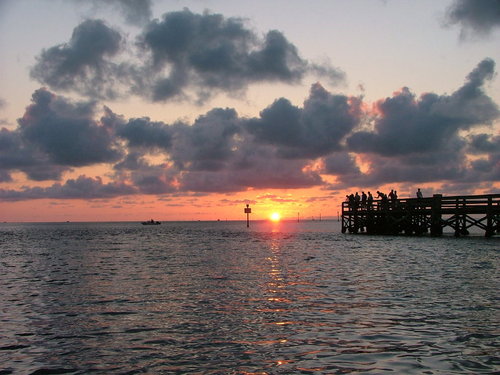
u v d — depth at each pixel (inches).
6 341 348.8
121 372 277.6
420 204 1806.1
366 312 425.7
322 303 471.5
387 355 299.1
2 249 1529.3
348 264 860.6
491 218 1567.4
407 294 515.8
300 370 273.6
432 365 278.8
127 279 684.7
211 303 480.4
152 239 2192.4
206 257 1062.4
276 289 565.9
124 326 388.8
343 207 2431.1
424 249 1187.3
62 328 386.3
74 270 831.1
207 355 306.0
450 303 461.4
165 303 485.4
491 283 591.8
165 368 283.0
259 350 314.5
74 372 279.3
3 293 576.1
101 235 2940.5
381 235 2048.5
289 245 1540.4
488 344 320.8
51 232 3941.9
